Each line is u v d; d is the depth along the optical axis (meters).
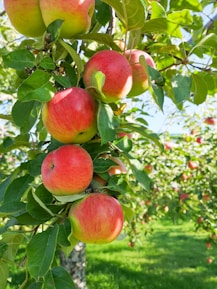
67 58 1.18
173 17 1.25
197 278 6.70
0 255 1.17
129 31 1.22
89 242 1.12
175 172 5.35
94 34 1.16
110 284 6.18
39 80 1.03
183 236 11.27
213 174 4.93
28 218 1.09
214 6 1.89
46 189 1.12
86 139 1.12
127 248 9.41
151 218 6.36
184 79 1.19
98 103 1.09
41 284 1.09
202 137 5.24
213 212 4.96
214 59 1.36
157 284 6.28
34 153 1.44
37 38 1.26
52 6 1.08
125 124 1.18
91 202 1.10
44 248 0.98
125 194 1.14
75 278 3.37
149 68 1.10
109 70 1.09
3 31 2.98
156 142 1.17
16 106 1.25
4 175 1.67
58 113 1.04
